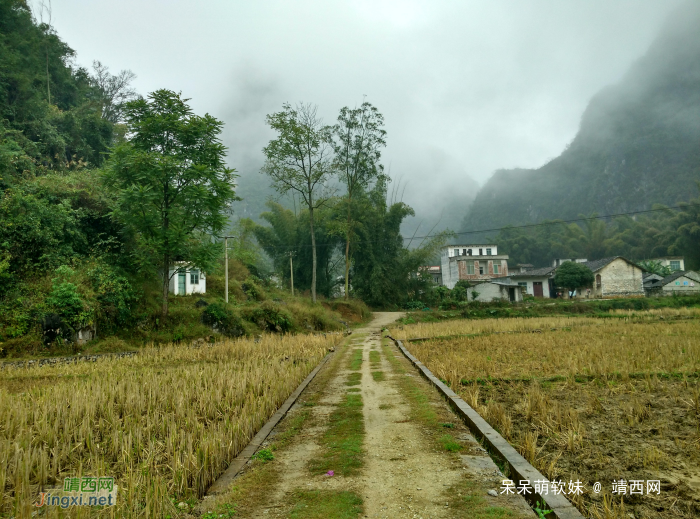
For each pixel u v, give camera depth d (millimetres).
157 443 5965
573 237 95562
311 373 13227
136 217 20516
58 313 17969
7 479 4941
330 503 4250
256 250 48375
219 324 24719
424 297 56438
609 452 5840
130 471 4680
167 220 21688
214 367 13148
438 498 4301
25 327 17234
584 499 4453
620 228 98562
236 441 6027
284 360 15742
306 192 40906
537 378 10938
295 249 51031
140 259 22578
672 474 5098
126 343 19906
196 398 8828
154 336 21422
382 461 5430
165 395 8656
